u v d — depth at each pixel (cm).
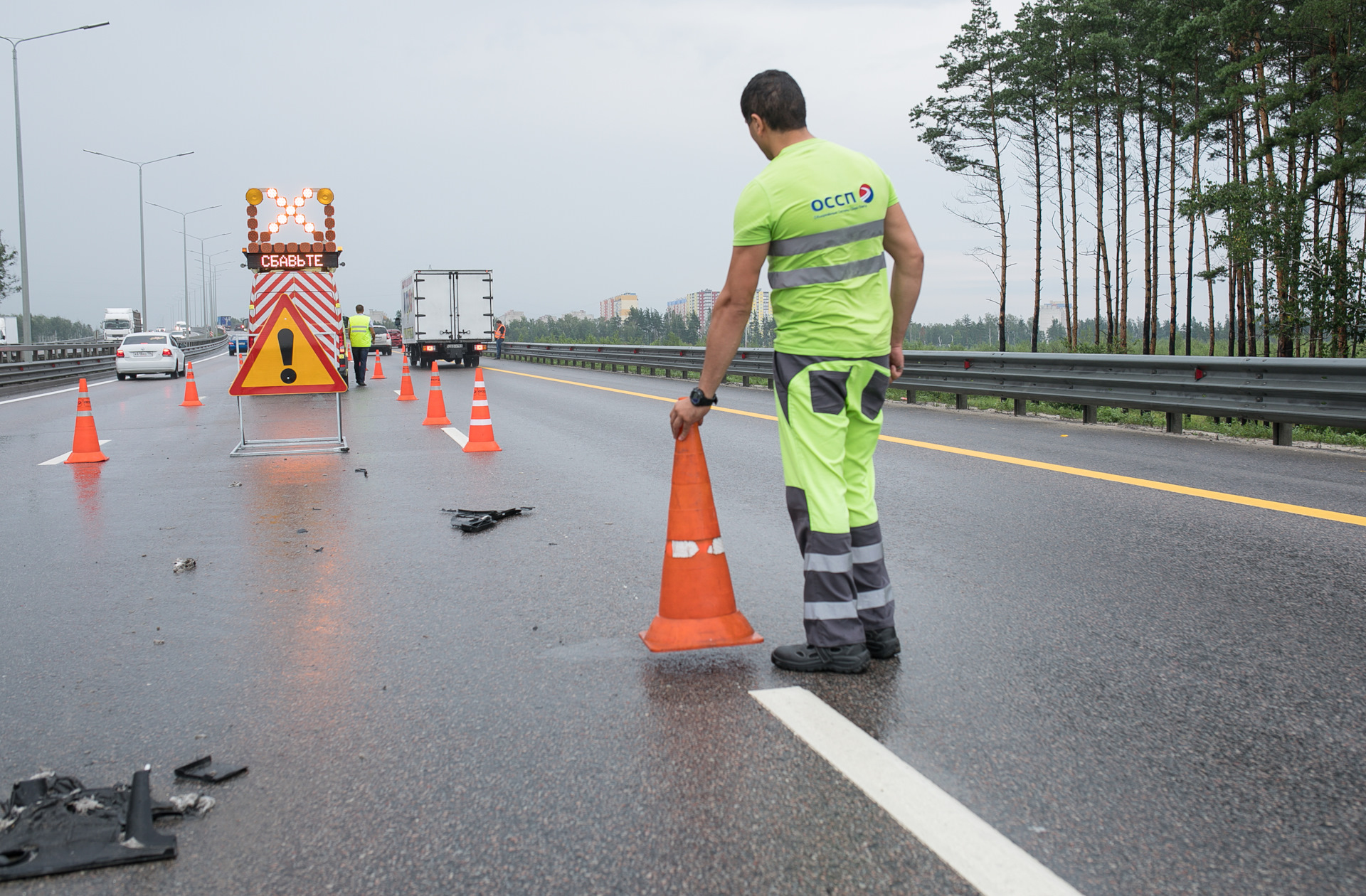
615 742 286
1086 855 220
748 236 326
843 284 327
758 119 339
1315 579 460
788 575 483
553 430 1259
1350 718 296
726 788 254
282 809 252
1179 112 4562
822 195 321
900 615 411
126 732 307
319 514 697
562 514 674
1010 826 232
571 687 333
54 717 321
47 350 2850
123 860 226
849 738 284
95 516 705
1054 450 947
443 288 3562
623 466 915
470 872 219
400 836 237
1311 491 700
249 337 1302
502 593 466
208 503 750
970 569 489
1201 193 3375
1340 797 246
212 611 450
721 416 1386
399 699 329
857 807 243
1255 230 3131
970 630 389
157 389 2477
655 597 451
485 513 665
